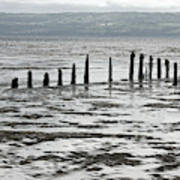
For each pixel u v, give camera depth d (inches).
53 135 1520.7
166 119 1900.8
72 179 1035.9
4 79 3774.6
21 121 1820.9
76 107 2235.5
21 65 5388.8
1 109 2144.4
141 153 1280.8
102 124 1770.4
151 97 2655.0
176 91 2962.6
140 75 3535.9
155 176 1067.3
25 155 1240.8
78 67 5393.7
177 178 1053.2
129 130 1646.2
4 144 1368.1
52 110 2134.6
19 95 2687.0
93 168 1123.9
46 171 1095.6
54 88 3046.3
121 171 1101.7
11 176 1054.4
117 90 3011.8
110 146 1364.4
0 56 7421.3
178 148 1352.1
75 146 1355.8
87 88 3095.5
